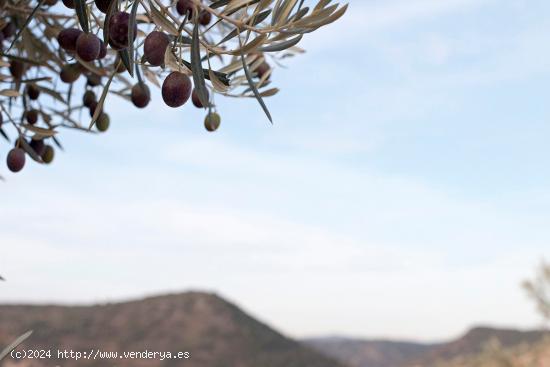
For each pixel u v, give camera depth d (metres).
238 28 1.78
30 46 2.59
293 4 1.75
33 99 2.67
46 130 2.42
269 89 2.16
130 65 1.66
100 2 1.79
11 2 2.41
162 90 1.69
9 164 2.34
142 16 2.20
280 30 1.76
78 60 2.34
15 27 2.55
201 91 1.71
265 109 1.70
